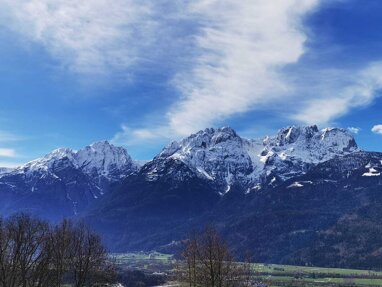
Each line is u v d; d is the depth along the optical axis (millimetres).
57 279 83062
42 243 86062
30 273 82500
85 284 87062
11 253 80875
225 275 89875
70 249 86812
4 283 75062
